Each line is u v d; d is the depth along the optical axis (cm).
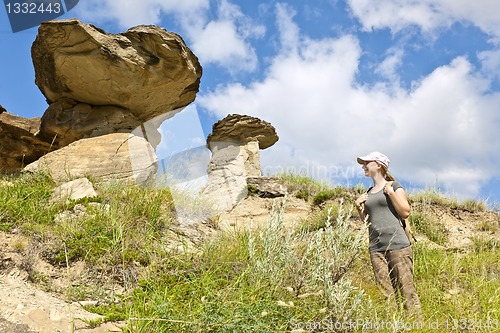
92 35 908
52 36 912
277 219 501
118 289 488
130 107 1013
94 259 509
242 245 571
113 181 720
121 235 522
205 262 523
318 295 437
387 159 564
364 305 460
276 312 402
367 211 547
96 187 701
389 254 523
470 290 602
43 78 984
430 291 577
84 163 846
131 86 972
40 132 1015
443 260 700
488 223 1012
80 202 620
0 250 488
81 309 428
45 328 384
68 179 775
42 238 520
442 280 642
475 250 845
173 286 473
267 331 380
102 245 530
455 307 523
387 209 536
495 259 749
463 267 696
